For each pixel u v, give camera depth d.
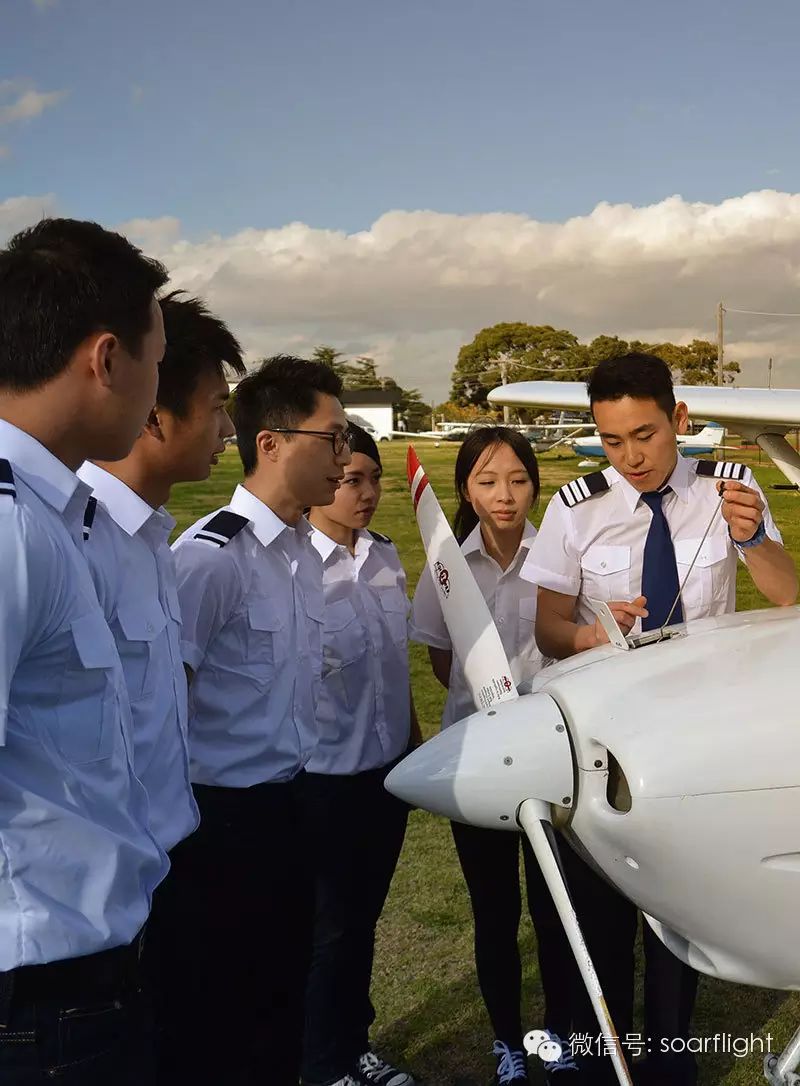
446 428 44.59
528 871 2.31
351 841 2.37
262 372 2.00
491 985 2.32
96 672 1.16
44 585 1.08
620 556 2.20
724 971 1.70
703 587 2.17
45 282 1.12
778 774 1.54
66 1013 1.16
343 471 2.01
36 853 1.12
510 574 2.52
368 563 2.46
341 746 2.36
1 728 1.02
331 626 2.33
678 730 1.60
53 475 1.15
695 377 52.50
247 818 1.83
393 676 2.44
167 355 1.55
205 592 1.82
